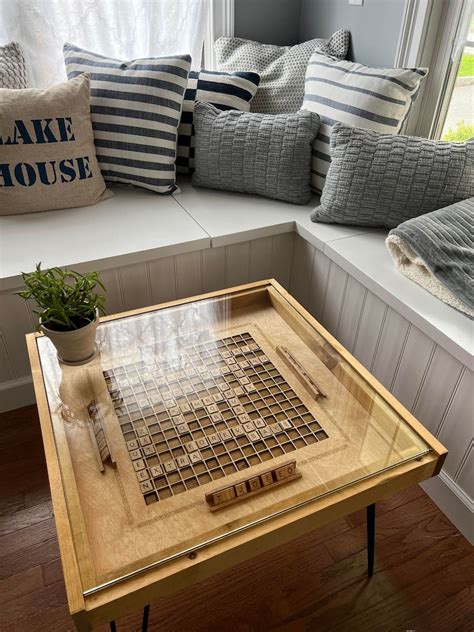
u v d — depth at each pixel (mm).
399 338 1316
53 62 1772
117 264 1424
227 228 1566
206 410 964
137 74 1604
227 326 1210
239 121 1644
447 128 1664
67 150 1546
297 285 1775
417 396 1300
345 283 1495
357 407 982
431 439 893
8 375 1487
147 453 873
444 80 1592
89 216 1605
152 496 807
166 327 1187
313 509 787
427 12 1484
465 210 1302
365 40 1745
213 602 1068
